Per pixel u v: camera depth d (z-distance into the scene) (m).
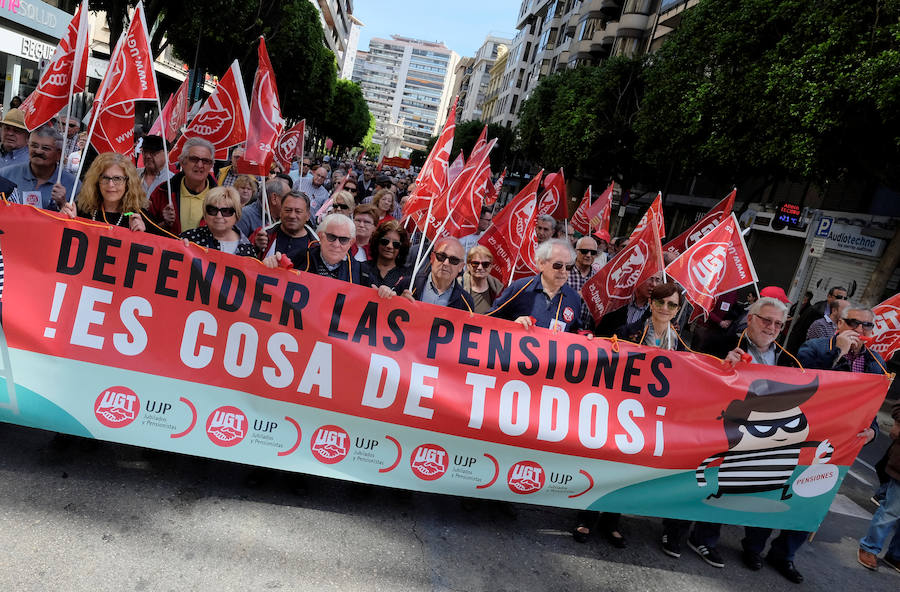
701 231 7.04
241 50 24.95
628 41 34.28
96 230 3.65
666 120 18.86
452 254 4.41
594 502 4.12
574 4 51.59
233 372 3.79
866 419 4.36
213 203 4.09
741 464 4.24
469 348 3.99
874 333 6.39
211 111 6.02
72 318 3.66
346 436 3.90
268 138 4.90
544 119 33.62
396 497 4.27
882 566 4.87
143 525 3.36
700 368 4.19
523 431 4.01
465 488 4.01
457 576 3.52
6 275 3.59
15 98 13.19
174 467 4.03
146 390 3.73
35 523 3.19
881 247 16.19
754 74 14.62
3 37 17.72
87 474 3.73
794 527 4.33
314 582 3.19
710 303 4.89
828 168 13.63
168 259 3.72
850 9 12.08
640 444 4.11
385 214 8.14
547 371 4.05
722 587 4.06
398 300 3.92
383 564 3.47
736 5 15.91
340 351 3.86
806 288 18.73
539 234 7.20
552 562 3.91
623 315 5.63
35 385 3.65
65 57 4.48
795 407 4.28
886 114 11.20
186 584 2.98
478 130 65.62
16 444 3.91
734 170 17.88
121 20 15.05
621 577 3.91
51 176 4.84
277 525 3.62
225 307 3.77
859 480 7.15
